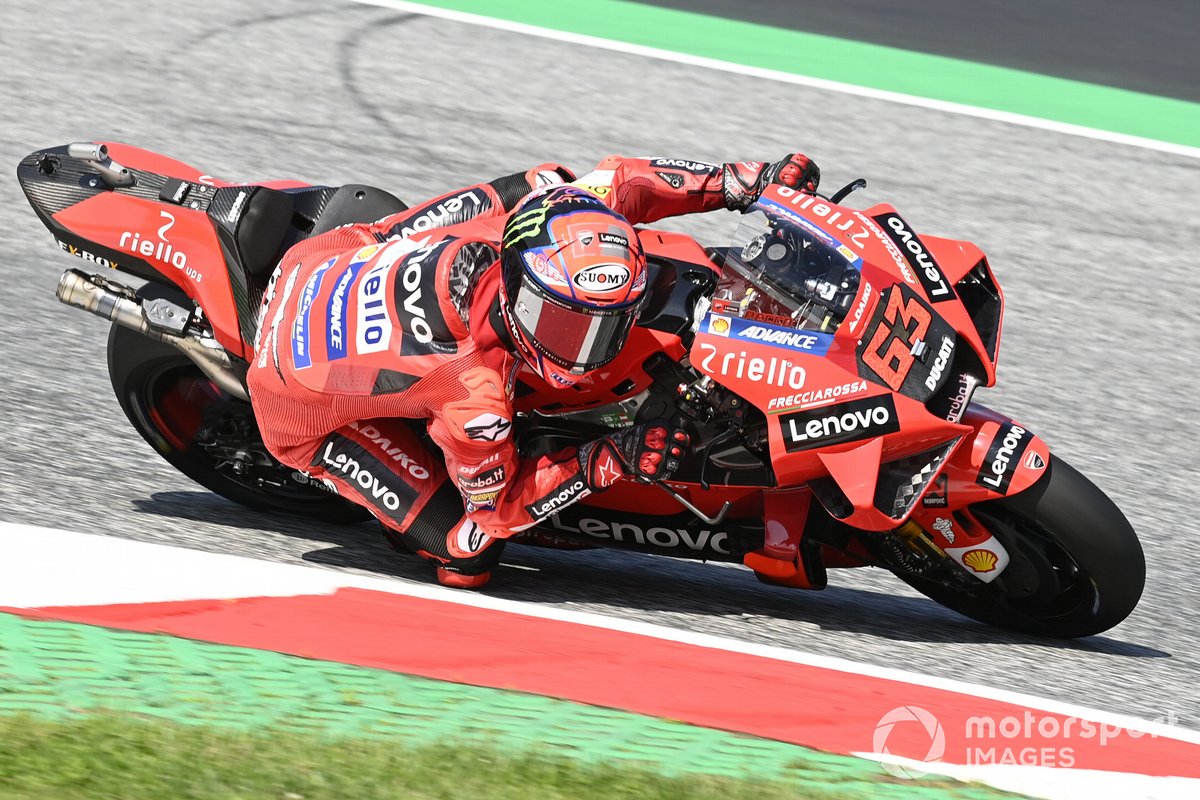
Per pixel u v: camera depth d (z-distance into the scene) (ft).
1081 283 100.48
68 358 75.20
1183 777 45.37
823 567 56.18
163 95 111.04
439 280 50.21
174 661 45.83
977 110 128.36
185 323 59.00
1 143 99.66
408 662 47.70
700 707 46.68
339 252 56.44
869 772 42.78
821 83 130.41
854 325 49.85
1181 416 84.48
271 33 126.00
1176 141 126.11
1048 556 54.65
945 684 52.06
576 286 46.57
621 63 129.70
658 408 53.06
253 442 62.08
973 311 54.08
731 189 57.06
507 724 43.60
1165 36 151.43
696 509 54.34
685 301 52.34
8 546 54.49
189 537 58.80
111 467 65.21
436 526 55.26
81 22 123.34
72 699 42.42
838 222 52.37
